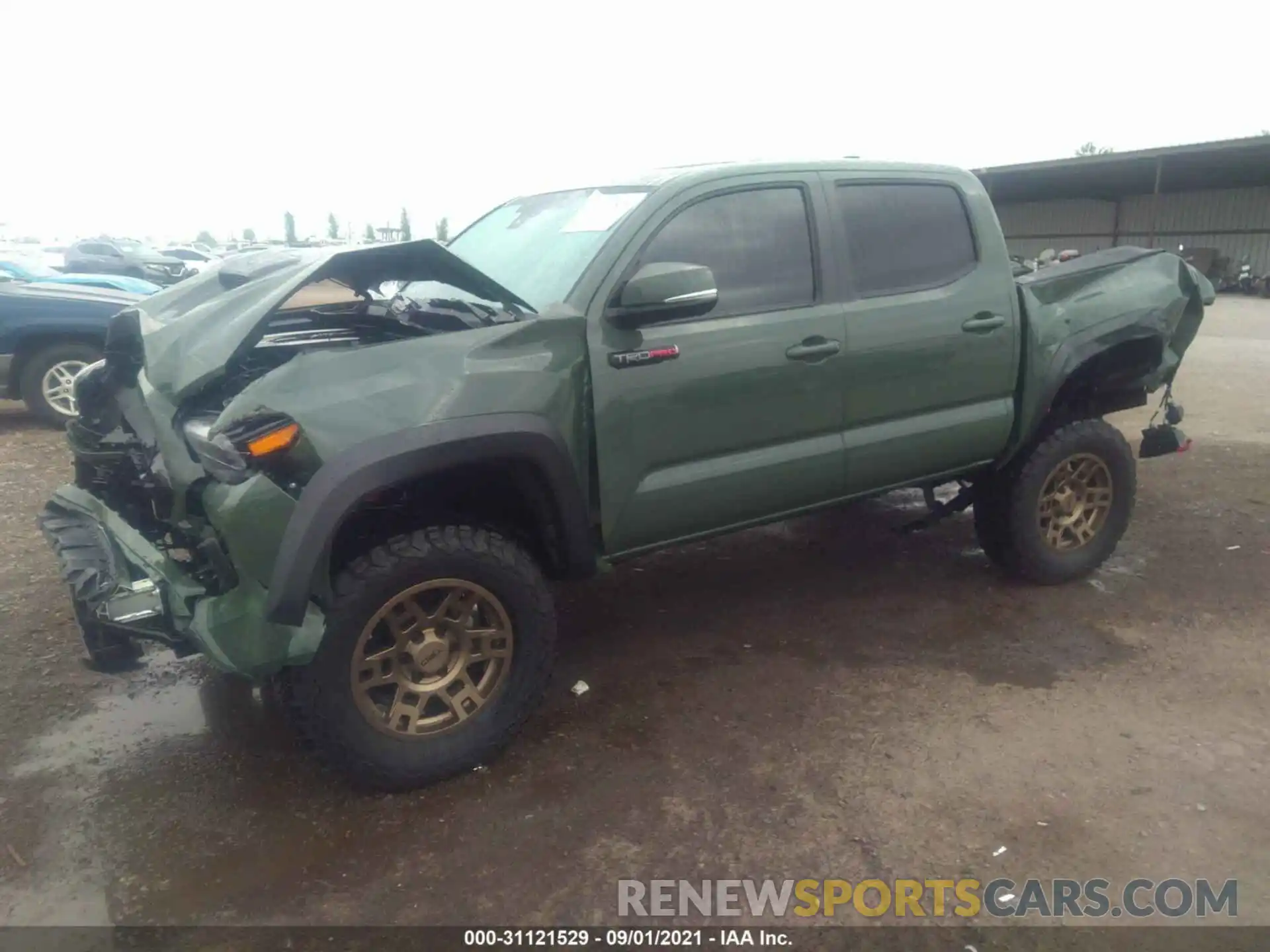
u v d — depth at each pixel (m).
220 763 3.12
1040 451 4.23
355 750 2.79
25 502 5.70
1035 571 4.42
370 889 2.53
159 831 2.77
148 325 3.12
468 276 2.96
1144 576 4.63
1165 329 4.41
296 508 2.53
